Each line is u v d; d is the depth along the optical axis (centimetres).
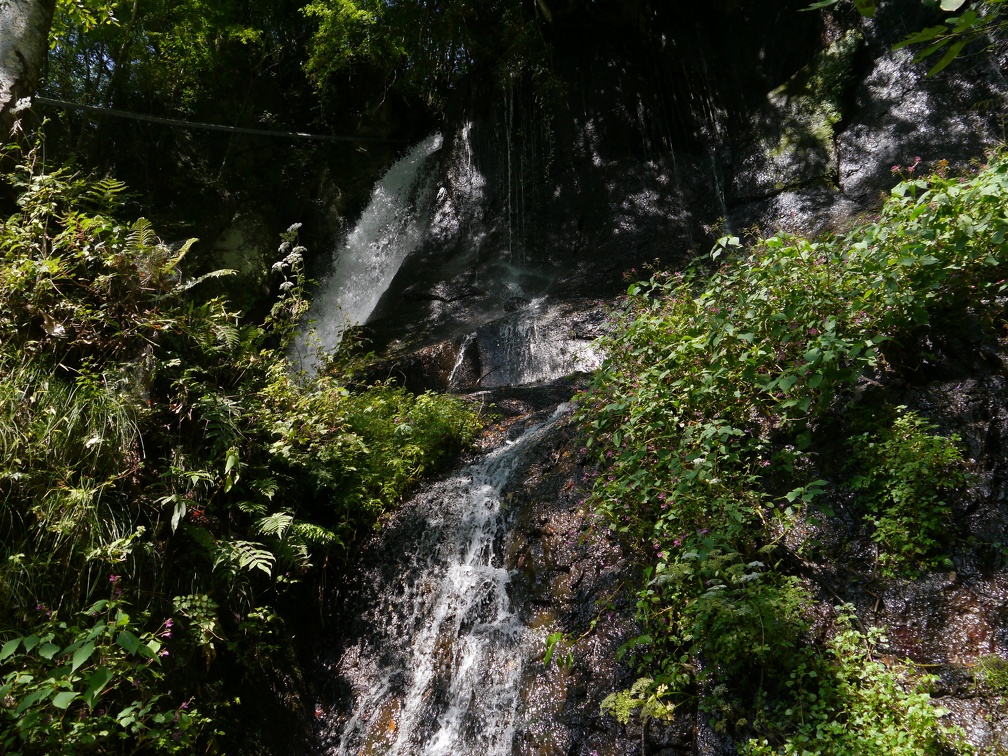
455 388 828
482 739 365
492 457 542
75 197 454
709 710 313
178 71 1397
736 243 425
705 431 357
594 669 358
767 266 409
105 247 434
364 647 437
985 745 260
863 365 361
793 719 291
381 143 1652
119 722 294
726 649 312
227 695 377
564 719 348
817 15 1068
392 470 526
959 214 365
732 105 1134
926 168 832
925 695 268
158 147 1366
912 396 385
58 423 361
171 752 316
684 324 445
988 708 271
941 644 299
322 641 445
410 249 1395
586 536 420
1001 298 393
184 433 428
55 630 311
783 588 322
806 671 301
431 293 1087
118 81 1244
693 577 340
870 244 384
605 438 462
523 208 1216
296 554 430
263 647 404
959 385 380
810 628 320
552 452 507
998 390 368
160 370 429
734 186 1023
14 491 336
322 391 528
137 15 1235
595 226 1110
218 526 417
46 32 555
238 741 367
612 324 554
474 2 1311
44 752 280
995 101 830
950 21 150
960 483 341
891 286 356
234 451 410
